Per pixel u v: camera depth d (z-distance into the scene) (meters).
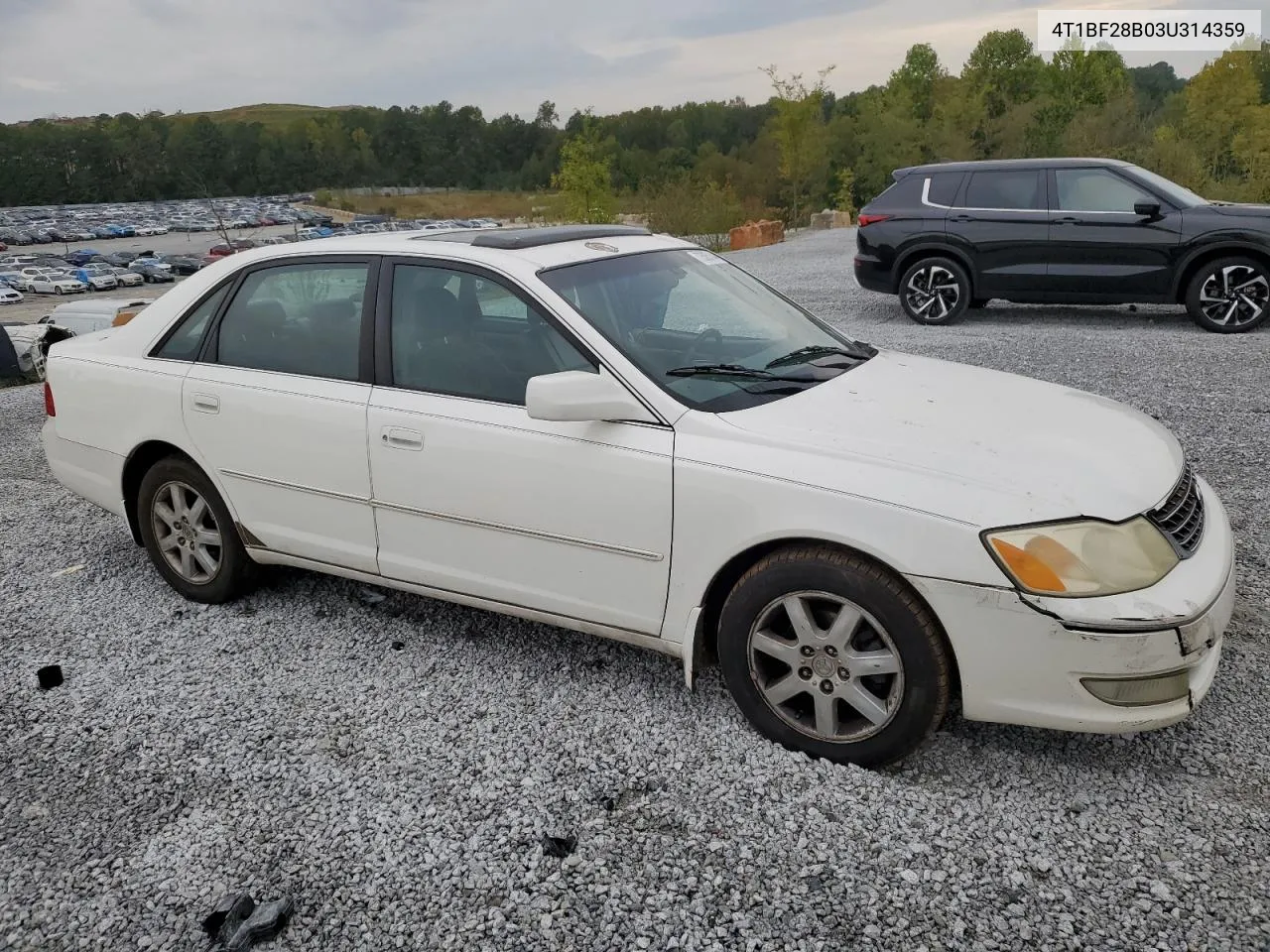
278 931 2.47
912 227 11.18
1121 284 10.33
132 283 70.50
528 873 2.63
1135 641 2.64
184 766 3.20
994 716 2.82
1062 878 2.53
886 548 2.79
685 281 4.03
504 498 3.45
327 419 3.82
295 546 4.08
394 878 2.64
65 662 3.96
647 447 3.18
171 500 4.46
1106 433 3.28
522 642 4.00
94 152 176.75
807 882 2.55
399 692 3.62
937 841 2.69
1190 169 29.41
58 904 2.60
